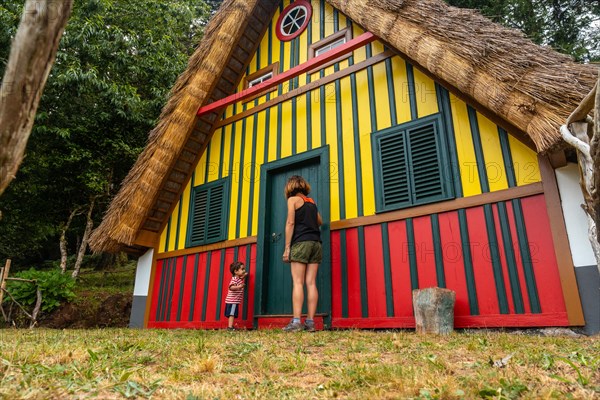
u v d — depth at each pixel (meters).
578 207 3.48
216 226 6.03
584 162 2.00
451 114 4.41
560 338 2.92
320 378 1.82
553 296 3.42
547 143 3.28
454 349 2.45
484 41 3.92
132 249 6.58
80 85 9.20
